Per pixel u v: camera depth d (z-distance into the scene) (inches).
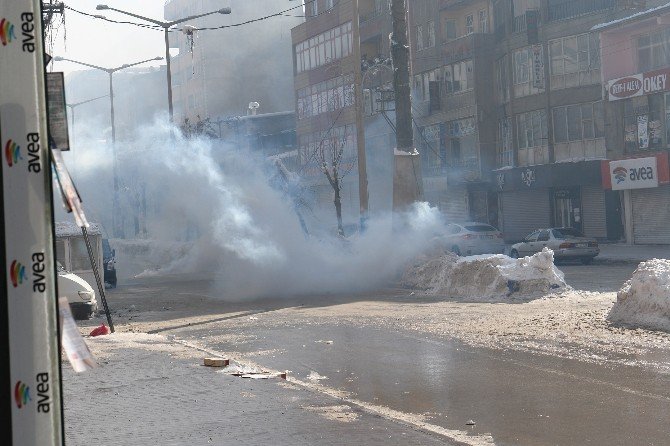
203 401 353.4
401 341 538.9
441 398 362.3
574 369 409.4
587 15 1760.6
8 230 104.8
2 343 104.8
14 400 105.0
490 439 286.8
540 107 1875.0
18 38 104.9
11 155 104.7
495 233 1503.4
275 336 599.2
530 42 1877.5
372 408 350.0
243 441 278.1
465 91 2082.9
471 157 2081.7
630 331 513.0
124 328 700.7
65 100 132.0
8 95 104.5
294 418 312.3
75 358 111.7
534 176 1851.6
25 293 105.3
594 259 1353.3
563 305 684.7
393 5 1089.4
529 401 346.0
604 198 1737.2
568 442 279.1
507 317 623.2
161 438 286.4
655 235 1587.1
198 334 637.3
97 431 301.4
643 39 1605.6
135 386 396.2
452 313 674.2
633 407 325.4
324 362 476.7
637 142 1619.1
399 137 1078.4
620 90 1632.6
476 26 2127.2
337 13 2319.1
